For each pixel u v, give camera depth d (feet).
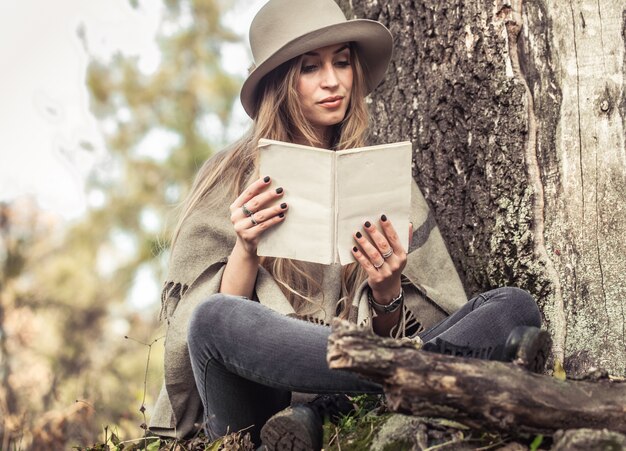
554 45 11.08
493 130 11.27
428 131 11.85
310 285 10.38
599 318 10.50
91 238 30.22
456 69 11.63
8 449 15.67
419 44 12.03
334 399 9.11
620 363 10.31
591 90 10.90
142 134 30.89
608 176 10.74
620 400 7.55
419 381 7.32
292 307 9.95
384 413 8.84
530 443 7.69
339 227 9.29
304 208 9.26
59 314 28.86
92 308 29.19
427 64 11.94
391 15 12.34
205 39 31.73
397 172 9.26
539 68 11.13
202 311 8.66
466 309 9.46
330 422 8.90
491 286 11.14
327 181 9.22
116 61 30.63
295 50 10.46
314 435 8.39
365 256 9.51
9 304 28.02
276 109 10.82
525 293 9.19
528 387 7.45
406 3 12.18
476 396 7.37
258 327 8.47
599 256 10.63
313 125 10.93
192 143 30.86
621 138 10.76
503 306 9.03
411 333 10.64
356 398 9.21
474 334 8.89
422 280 10.62
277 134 10.85
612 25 10.94
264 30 10.80
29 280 29.58
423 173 11.85
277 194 9.23
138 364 26.84
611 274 10.55
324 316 10.25
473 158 11.43
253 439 9.20
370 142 12.46
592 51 10.96
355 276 10.56
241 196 9.38
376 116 12.45
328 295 10.37
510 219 11.06
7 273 29.14
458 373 7.38
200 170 11.02
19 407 19.62
